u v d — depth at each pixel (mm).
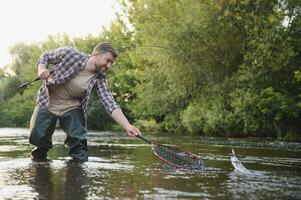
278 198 3162
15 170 4484
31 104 49250
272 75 17141
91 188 3424
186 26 18656
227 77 18328
